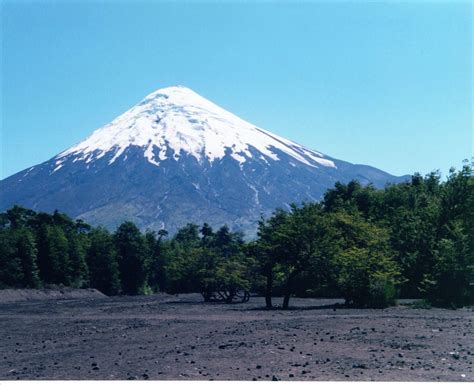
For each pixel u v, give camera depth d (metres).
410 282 60.47
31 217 129.25
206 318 41.00
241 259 75.38
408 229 63.69
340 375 16.72
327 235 53.72
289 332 28.27
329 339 25.05
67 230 131.00
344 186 100.38
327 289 70.06
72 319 44.69
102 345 26.59
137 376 17.45
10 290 92.81
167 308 58.25
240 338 26.48
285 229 53.84
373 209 85.38
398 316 37.41
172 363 19.75
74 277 114.75
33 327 38.31
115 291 121.88
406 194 85.69
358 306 51.72
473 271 49.62
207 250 90.25
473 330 28.02
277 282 72.81
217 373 17.47
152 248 141.62
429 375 16.64
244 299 72.69
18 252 101.50
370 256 52.62
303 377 16.52
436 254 53.25
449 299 50.34
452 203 60.44
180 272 97.62
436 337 25.30
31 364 21.39
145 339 28.36
